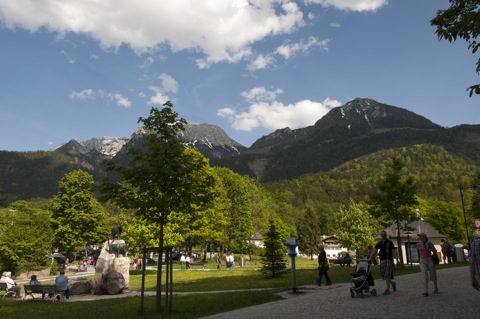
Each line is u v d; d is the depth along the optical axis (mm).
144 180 13383
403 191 26234
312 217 110125
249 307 12391
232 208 58594
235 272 33031
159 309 12414
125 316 12164
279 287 18156
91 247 92562
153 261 57344
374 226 59438
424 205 81062
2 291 24828
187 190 13680
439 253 45000
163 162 13211
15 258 39688
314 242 101438
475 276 6113
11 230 42406
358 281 12023
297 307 10953
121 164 13680
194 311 12203
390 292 12742
